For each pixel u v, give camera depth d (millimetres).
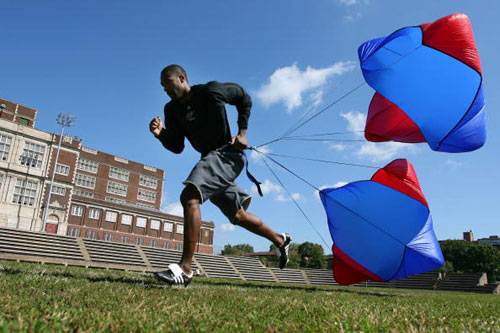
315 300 4203
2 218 42188
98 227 53688
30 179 45000
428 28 7637
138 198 70000
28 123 55531
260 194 4020
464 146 7461
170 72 3818
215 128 3871
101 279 4859
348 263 8711
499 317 3305
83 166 64125
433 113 7418
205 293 3795
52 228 46781
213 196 3900
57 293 2877
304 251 63125
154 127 4207
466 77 7242
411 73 7570
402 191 8000
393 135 8344
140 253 19125
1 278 3734
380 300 5305
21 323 1562
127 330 1690
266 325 2039
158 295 3145
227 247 95875
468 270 62625
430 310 3730
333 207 8445
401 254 8195
